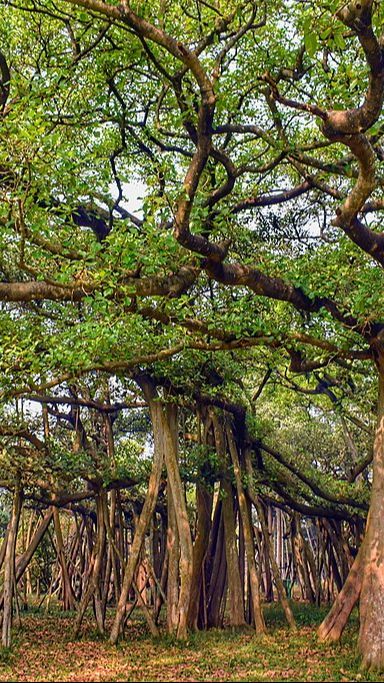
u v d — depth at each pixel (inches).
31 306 607.8
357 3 350.9
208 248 452.1
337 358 638.5
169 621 681.0
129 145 611.8
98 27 547.5
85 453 774.5
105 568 837.2
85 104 567.5
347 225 476.7
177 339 572.7
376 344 540.1
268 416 1082.7
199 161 429.1
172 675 460.1
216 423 780.6
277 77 538.9
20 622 769.6
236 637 656.4
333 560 1048.2
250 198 612.1
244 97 556.7
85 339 505.4
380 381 557.6
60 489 774.5
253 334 543.8
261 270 539.8
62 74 493.0
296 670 474.3
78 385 749.9
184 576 658.2
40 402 784.3
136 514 952.3
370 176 434.9
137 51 523.8
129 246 436.5
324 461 1136.8
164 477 794.2
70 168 444.5
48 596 1053.8
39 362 515.2
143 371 713.6
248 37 558.9
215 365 709.9
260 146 650.8
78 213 577.3
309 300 524.4
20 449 730.2
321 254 606.2
